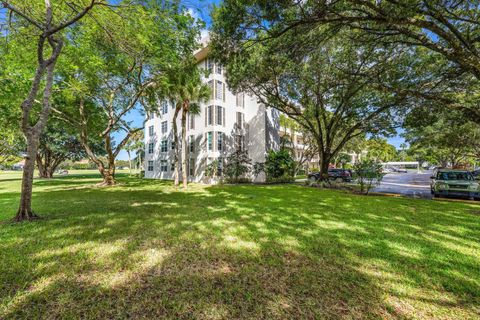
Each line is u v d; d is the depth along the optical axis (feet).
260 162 63.77
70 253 10.73
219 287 7.93
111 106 45.55
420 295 7.61
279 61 24.04
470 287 8.10
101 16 20.34
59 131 70.74
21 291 7.47
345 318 6.42
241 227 15.53
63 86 35.91
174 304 6.93
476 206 24.45
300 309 6.77
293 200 28.27
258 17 17.52
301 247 11.89
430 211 21.52
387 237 13.67
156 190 39.09
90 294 7.39
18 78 26.14
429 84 30.78
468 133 55.52
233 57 23.24
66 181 58.65
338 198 30.50
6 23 20.18
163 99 48.52
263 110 65.16
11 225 15.44
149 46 24.48
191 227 15.40
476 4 16.89
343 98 41.52
